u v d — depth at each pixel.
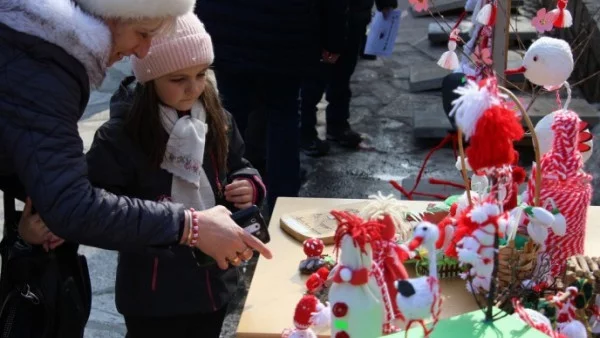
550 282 1.76
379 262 1.45
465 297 1.81
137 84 1.99
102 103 5.25
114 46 1.62
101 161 1.95
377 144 4.78
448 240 1.64
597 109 4.57
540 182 1.72
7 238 1.81
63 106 1.47
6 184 1.73
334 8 3.21
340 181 4.32
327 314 1.57
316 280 1.77
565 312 1.64
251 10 3.15
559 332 1.62
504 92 1.71
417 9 2.62
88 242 1.51
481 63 3.06
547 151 1.97
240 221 1.86
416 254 1.81
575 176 1.80
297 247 2.07
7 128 1.43
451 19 6.48
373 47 4.18
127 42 1.61
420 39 6.47
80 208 1.47
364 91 5.62
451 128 4.46
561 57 1.93
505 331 1.38
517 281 1.70
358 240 1.39
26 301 1.77
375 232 1.42
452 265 1.84
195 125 1.98
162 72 1.89
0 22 1.45
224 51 3.23
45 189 1.44
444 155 4.59
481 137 1.33
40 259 1.76
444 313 1.75
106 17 1.55
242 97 3.38
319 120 5.19
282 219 2.18
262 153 4.17
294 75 3.26
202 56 1.93
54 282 1.77
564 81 1.99
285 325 1.73
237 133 2.24
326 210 2.25
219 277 2.11
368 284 1.42
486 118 1.33
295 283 1.90
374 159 4.59
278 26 3.15
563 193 1.79
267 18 3.14
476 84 1.37
